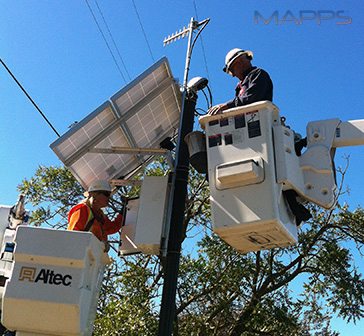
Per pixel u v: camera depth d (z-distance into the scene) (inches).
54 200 422.9
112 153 187.9
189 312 372.2
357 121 153.4
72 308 128.3
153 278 361.4
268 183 136.0
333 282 418.0
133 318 319.6
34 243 133.4
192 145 161.0
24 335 133.7
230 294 377.4
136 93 193.6
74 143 180.5
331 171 147.3
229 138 145.3
